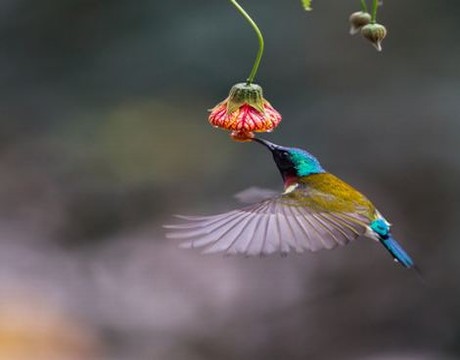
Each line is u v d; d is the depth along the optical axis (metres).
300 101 13.95
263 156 14.05
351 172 13.67
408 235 13.46
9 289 13.17
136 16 14.51
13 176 14.66
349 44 14.15
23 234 14.31
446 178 13.58
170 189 14.16
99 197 14.40
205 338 12.84
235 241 4.89
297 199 5.52
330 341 12.91
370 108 13.89
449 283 13.20
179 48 14.09
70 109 14.70
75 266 13.90
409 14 14.27
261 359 12.84
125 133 14.25
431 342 12.91
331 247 5.24
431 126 13.70
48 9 14.89
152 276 13.67
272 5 14.16
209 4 14.23
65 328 12.62
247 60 13.97
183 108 14.12
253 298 13.22
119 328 12.86
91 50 14.76
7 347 12.12
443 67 14.05
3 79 14.96
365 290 13.16
